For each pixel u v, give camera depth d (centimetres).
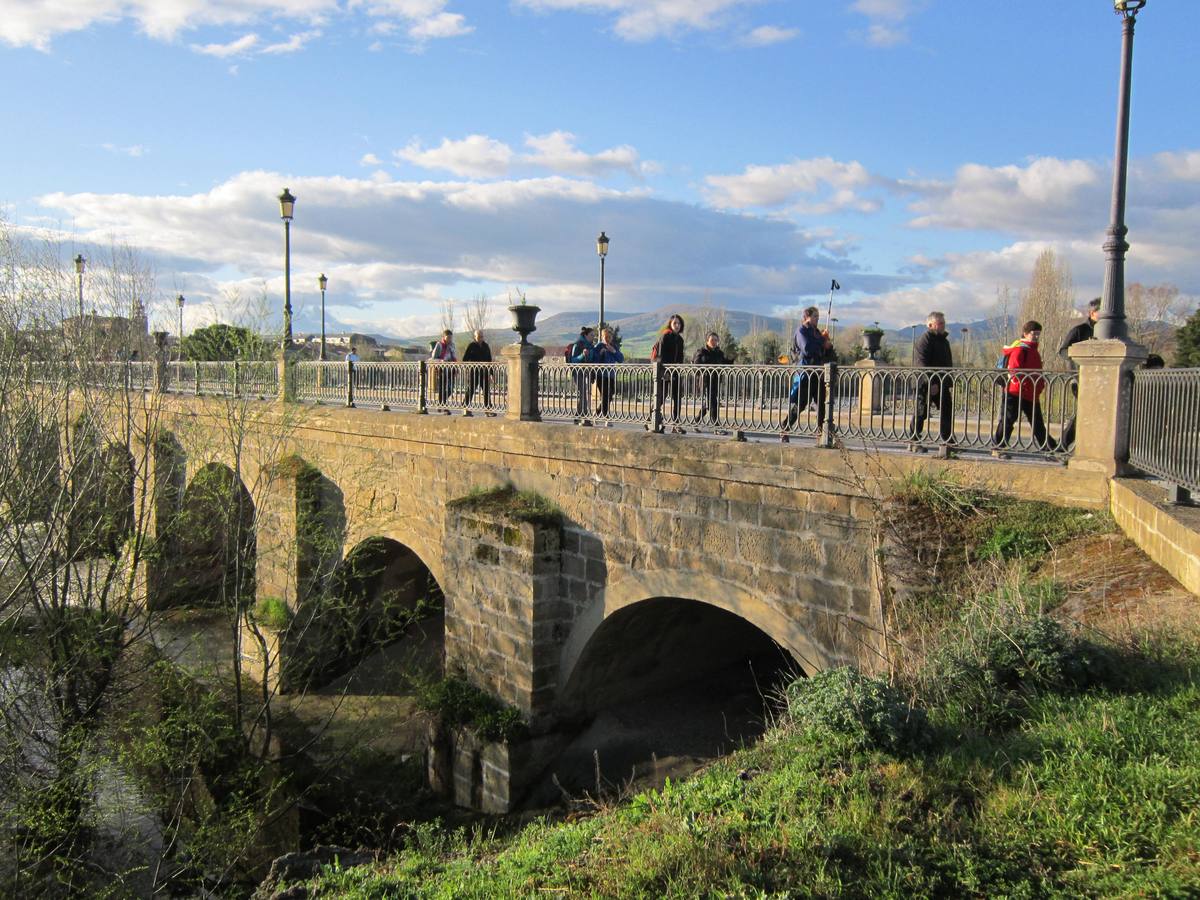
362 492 1662
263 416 1773
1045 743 471
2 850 1258
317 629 1869
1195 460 576
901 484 821
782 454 902
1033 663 546
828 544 869
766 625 931
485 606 1283
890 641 706
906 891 381
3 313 1573
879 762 485
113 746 1432
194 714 1471
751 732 1225
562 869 463
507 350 1325
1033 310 4194
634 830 487
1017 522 752
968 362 4222
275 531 1866
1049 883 370
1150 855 373
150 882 1321
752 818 457
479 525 1275
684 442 1007
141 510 1708
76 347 1702
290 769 1483
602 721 1270
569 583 1195
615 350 1573
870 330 1784
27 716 1429
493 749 1207
